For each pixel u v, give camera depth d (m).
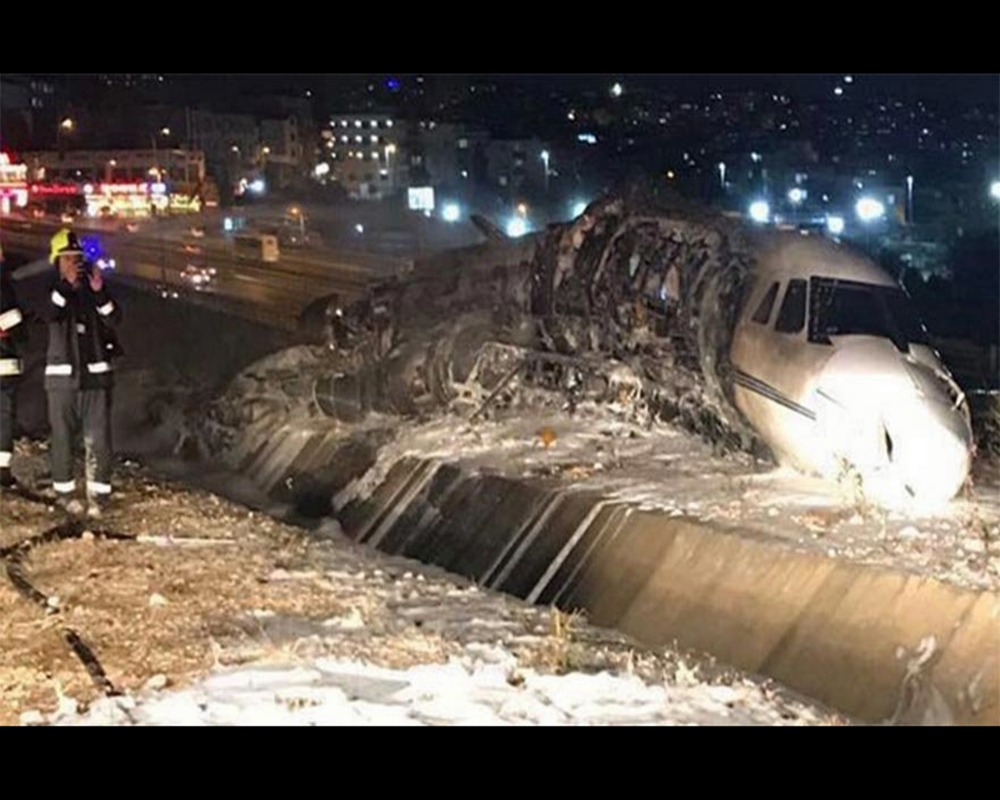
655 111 147.88
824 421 17.58
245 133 151.88
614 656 14.75
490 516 20.80
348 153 151.50
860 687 13.86
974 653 13.13
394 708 11.54
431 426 25.28
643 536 17.88
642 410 23.45
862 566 15.00
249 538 18.38
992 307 47.88
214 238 87.69
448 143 146.62
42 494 20.34
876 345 17.91
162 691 11.98
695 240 22.16
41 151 138.00
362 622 14.59
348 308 29.38
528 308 25.58
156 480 22.69
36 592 15.07
